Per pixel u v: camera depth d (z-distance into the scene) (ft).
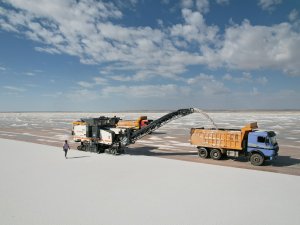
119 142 82.94
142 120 139.54
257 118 342.64
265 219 32.94
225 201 39.17
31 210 35.55
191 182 49.24
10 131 172.45
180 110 86.28
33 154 81.61
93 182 49.24
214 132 75.05
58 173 56.29
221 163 69.92
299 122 247.91
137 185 47.21
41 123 271.08
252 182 49.42
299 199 40.19
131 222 31.91
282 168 64.13
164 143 111.34
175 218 33.09
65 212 34.88
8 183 48.52
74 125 92.94
